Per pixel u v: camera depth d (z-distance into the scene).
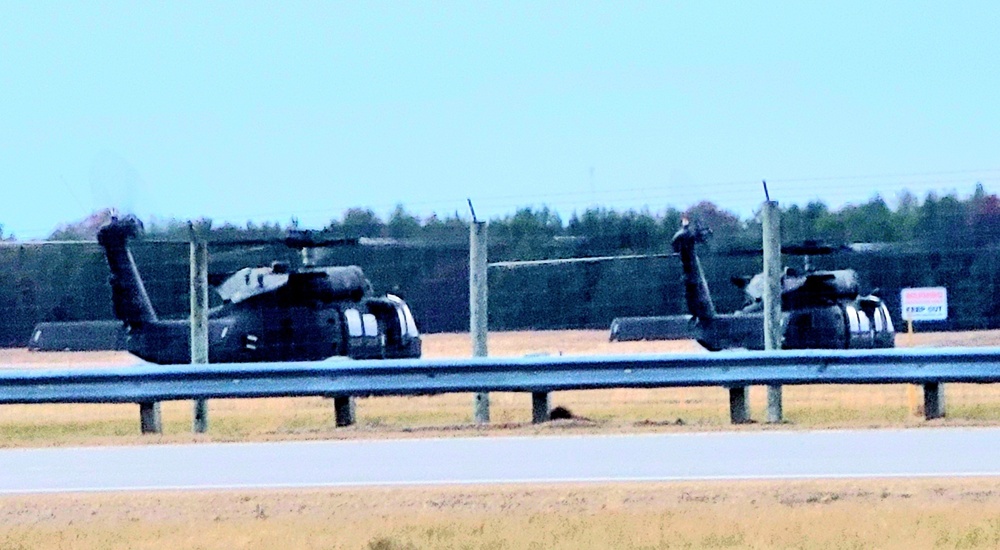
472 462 56.88
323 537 39.84
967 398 97.06
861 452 57.97
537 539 39.09
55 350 179.25
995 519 40.62
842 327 148.88
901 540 38.03
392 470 54.94
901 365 75.69
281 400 107.88
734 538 38.62
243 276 125.75
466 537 39.59
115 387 76.31
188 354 127.75
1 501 48.25
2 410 107.31
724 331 157.38
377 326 129.25
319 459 59.09
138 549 38.78
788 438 64.00
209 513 45.56
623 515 42.59
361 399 105.81
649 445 61.91
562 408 80.56
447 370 75.56
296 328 123.19
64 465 59.00
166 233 123.44
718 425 72.06
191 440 68.88
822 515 41.88
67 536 41.22
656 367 75.50
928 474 51.22
